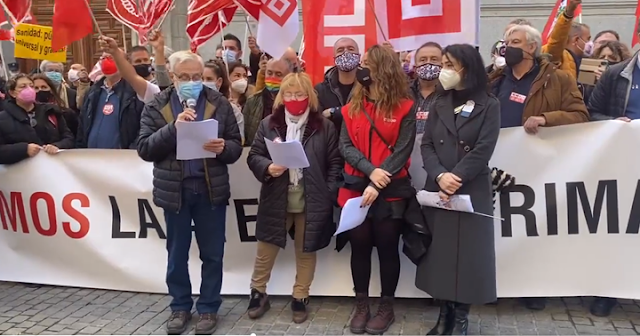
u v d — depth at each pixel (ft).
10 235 16.03
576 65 17.17
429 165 11.47
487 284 11.30
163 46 15.34
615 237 12.98
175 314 12.92
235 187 14.46
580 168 13.05
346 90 14.39
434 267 11.57
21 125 15.66
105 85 16.22
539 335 12.20
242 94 17.42
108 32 33.37
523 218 13.38
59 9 14.66
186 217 12.52
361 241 12.34
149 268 15.02
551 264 13.33
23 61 31.53
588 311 13.44
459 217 11.32
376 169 11.66
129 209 15.05
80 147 16.46
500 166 13.33
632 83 13.78
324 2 16.20
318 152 12.67
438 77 12.33
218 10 17.28
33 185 15.57
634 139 12.72
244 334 12.60
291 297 14.69
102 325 13.24
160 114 12.39
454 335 12.03
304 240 12.55
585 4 30.55
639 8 17.30
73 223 15.40
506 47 13.14
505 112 13.42
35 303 14.58
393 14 15.71
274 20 14.42
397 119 11.82
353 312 13.74
